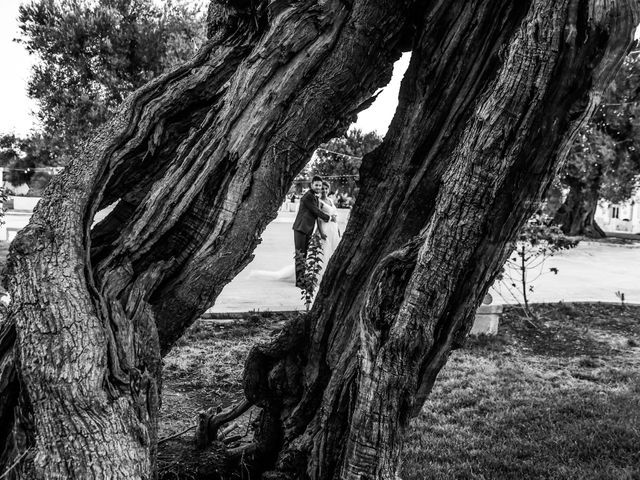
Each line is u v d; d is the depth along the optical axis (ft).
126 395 6.73
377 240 8.60
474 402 16.31
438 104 8.16
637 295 36.52
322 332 9.04
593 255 67.05
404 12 8.22
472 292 6.82
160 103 8.68
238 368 18.44
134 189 8.77
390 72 8.80
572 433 14.06
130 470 6.07
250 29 8.93
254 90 8.05
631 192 94.22
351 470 6.89
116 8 69.31
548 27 5.95
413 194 8.35
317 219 26.32
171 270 8.18
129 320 7.51
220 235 8.13
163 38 68.59
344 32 8.15
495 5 7.66
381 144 8.84
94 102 64.69
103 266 7.89
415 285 6.79
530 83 6.03
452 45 7.87
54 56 66.39
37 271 6.98
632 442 13.43
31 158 112.98
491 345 22.77
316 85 8.16
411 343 6.81
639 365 20.83
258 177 8.15
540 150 6.27
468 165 6.41
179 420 14.24
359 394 6.99
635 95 82.53
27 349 6.47
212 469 10.45
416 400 7.31
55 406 6.14
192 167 8.13
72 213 7.61
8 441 7.01
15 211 101.76
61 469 5.83
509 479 11.78
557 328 25.76
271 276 36.70
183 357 19.42
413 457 12.73
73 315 6.70
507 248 6.79
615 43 5.95
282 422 9.76
